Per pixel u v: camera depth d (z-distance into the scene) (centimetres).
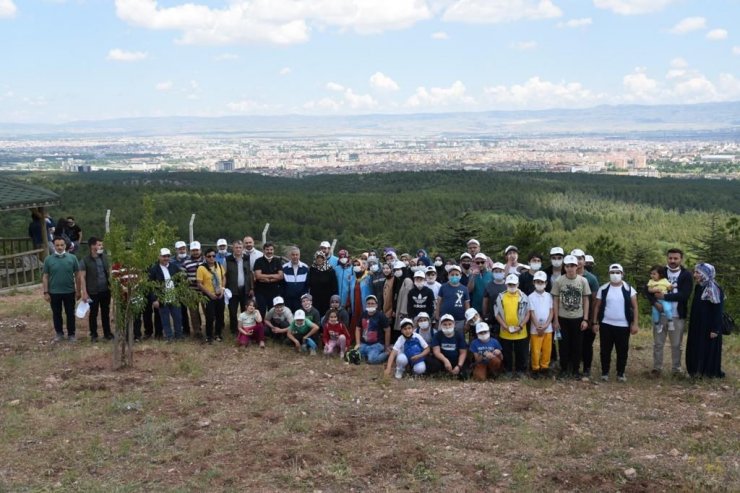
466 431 734
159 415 786
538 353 952
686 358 970
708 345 952
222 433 725
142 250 948
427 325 987
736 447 687
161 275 1111
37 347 1122
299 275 1179
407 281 1056
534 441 703
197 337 1188
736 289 1972
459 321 993
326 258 1189
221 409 806
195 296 1037
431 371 975
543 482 616
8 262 1906
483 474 633
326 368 1011
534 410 803
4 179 1886
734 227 2456
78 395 858
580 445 686
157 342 1138
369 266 1171
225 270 1177
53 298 1136
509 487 609
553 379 942
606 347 943
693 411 800
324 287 1170
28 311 1429
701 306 946
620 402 838
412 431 731
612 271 937
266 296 1175
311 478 628
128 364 987
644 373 994
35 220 1908
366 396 863
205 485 614
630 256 2461
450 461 658
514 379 952
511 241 2225
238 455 674
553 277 984
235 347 1128
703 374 955
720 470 632
